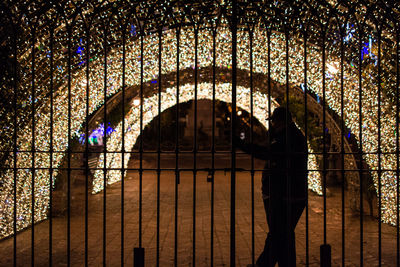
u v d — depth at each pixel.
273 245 4.38
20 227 6.78
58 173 8.38
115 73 8.10
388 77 6.50
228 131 33.06
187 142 31.20
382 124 7.06
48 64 6.33
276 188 4.38
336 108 8.47
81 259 5.13
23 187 6.71
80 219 7.77
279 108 4.56
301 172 4.14
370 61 6.49
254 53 7.58
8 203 6.29
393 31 5.46
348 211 8.47
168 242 5.94
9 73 5.49
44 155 7.44
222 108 32.88
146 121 14.41
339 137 9.35
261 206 8.95
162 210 8.58
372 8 4.22
